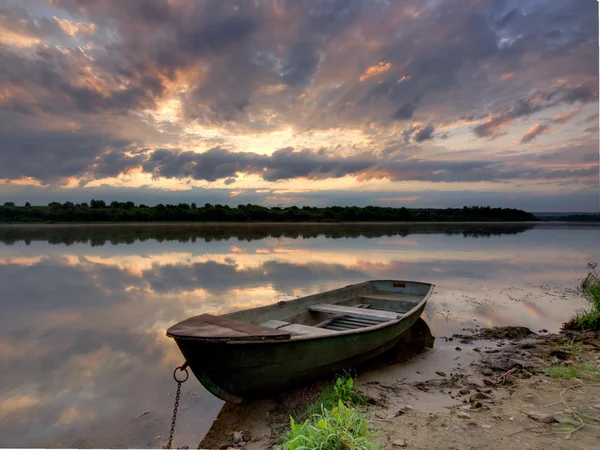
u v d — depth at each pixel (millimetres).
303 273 18094
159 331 9414
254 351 5465
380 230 56656
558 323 10070
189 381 6629
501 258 24234
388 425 4320
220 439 4926
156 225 66062
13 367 7215
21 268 19422
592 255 26016
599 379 5477
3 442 4887
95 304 12086
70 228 55688
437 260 23031
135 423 5340
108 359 7621
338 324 8414
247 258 23469
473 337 8852
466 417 4484
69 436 5023
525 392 5203
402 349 8008
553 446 3666
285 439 4188
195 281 15883
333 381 6242
